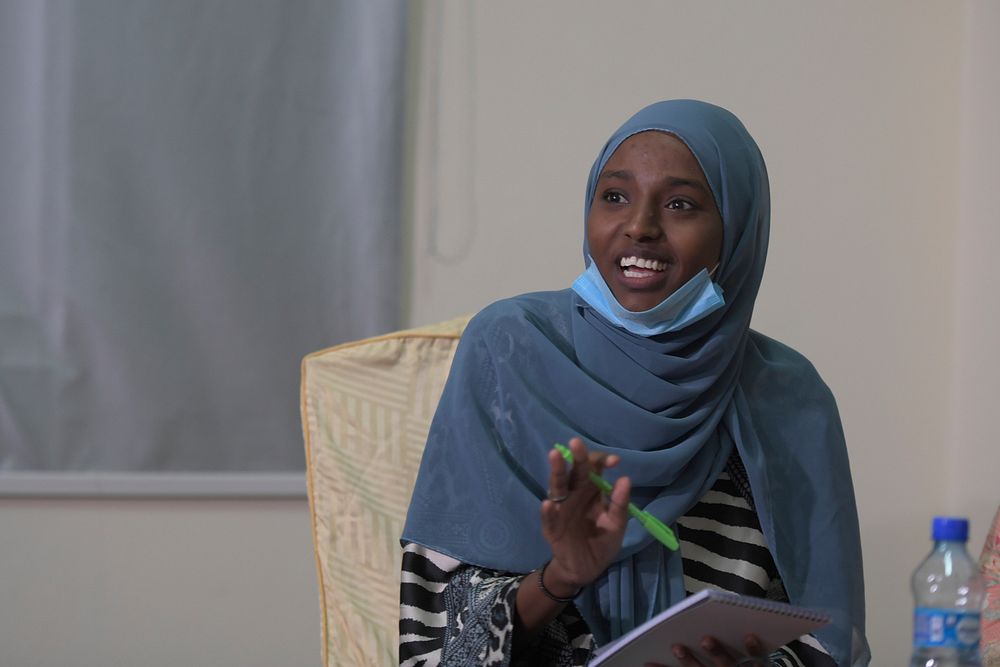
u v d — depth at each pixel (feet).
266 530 11.66
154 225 11.56
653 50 12.34
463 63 12.16
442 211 12.10
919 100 12.62
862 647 6.82
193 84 11.59
